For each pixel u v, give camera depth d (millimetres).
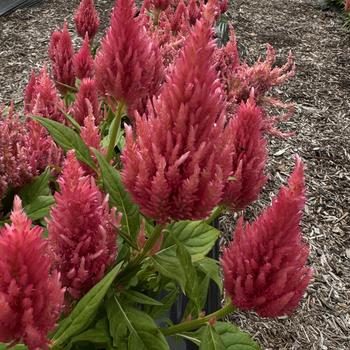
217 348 398
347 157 1469
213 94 317
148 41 458
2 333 274
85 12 1029
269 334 919
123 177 349
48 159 550
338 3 2664
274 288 355
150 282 511
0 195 502
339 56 2129
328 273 1077
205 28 309
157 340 410
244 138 439
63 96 824
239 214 1156
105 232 355
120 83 458
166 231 431
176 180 326
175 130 320
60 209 341
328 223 1218
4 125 508
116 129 518
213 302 741
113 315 422
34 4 2281
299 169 345
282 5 2701
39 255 271
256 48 2115
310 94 1791
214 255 871
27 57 1792
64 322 346
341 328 960
